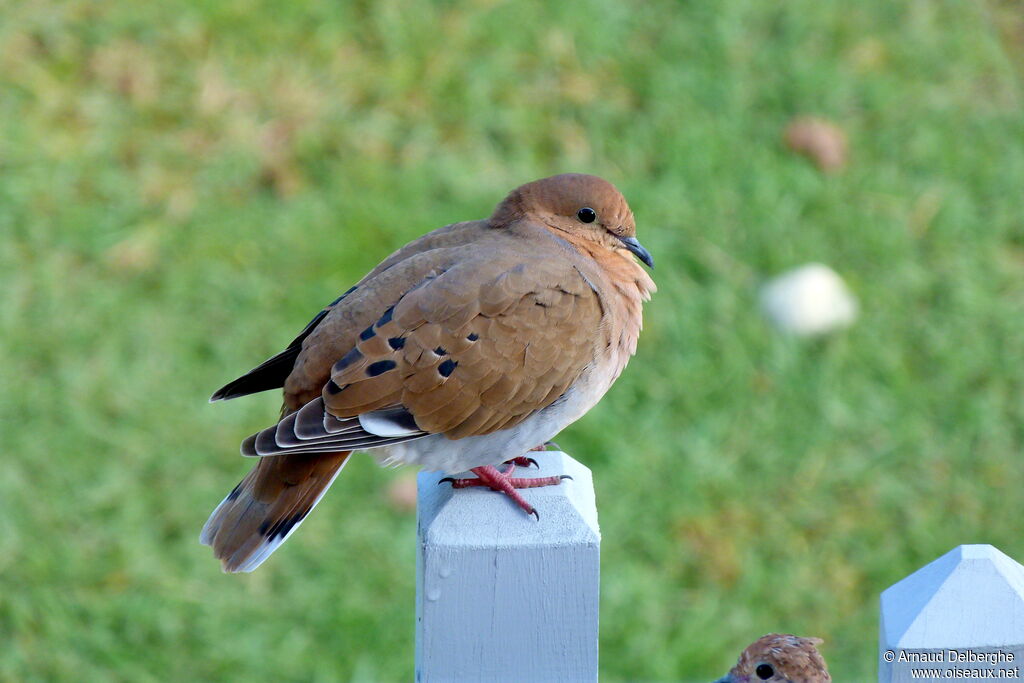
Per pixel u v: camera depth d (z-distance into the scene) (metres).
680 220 12.26
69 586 9.58
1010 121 13.73
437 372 6.15
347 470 10.43
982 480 10.76
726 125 13.21
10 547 9.77
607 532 10.13
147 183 12.30
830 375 11.27
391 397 6.12
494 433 6.36
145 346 11.19
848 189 12.85
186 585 9.66
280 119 12.85
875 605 9.90
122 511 10.08
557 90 13.34
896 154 13.24
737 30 14.02
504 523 5.00
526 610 4.99
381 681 9.09
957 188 12.99
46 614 9.38
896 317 11.80
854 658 9.55
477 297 6.25
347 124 12.88
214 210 12.16
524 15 13.77
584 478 5.61
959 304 11.93
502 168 12.73
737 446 10.81
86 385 10.86
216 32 13.36
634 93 13.43
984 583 4.74
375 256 11.89
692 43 13.84
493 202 12.38
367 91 13.13
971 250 12.45
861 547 10.26
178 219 12.06
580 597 4.97
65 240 11.83
